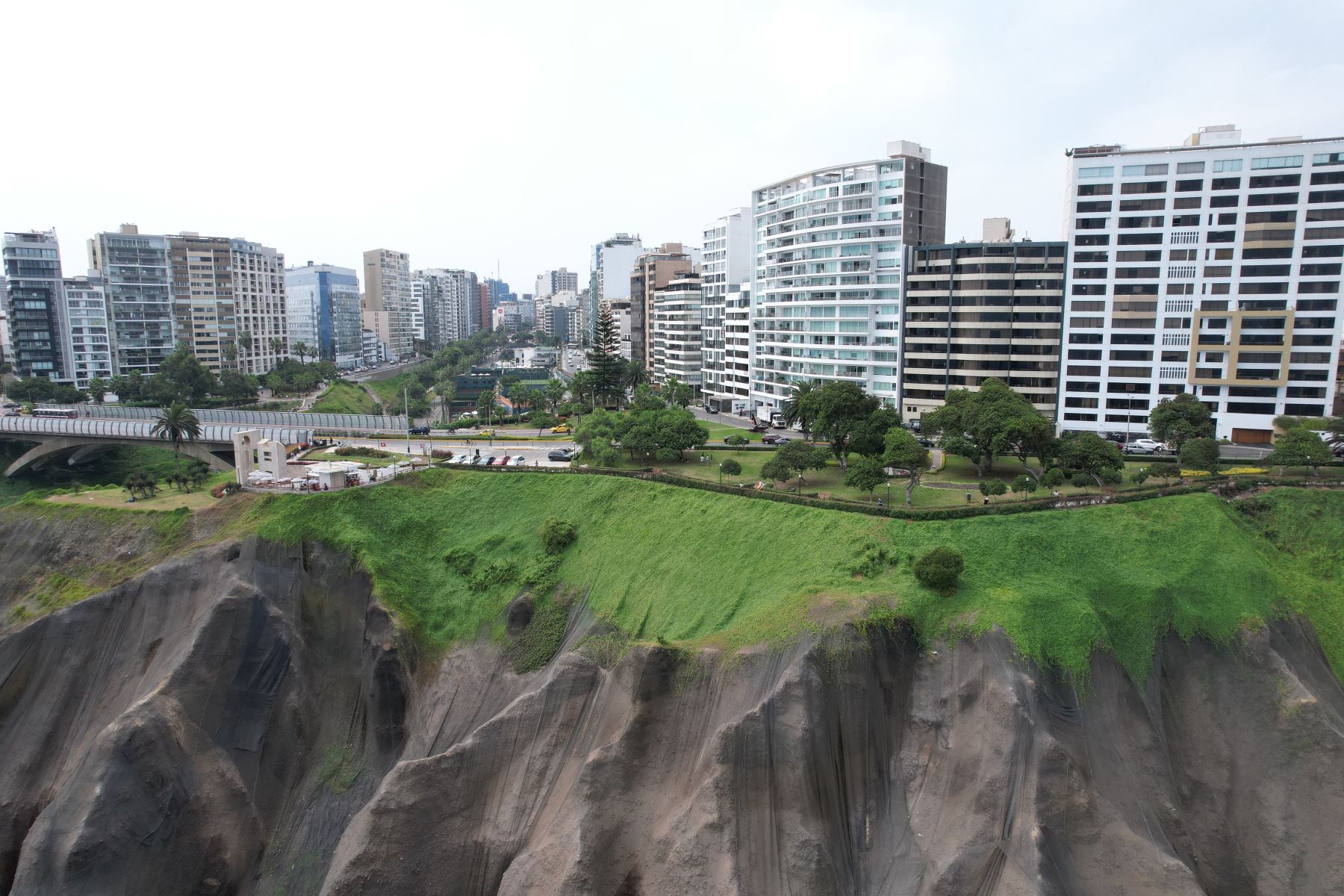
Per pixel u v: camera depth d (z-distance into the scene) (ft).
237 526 252.62
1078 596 204.85
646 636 223.51
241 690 213.25
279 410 602.03
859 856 173.78
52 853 172.76
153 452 456.04
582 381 504.02
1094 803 167.94
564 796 184.14
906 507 245.65
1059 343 415.64
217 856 188.24
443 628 242.78
